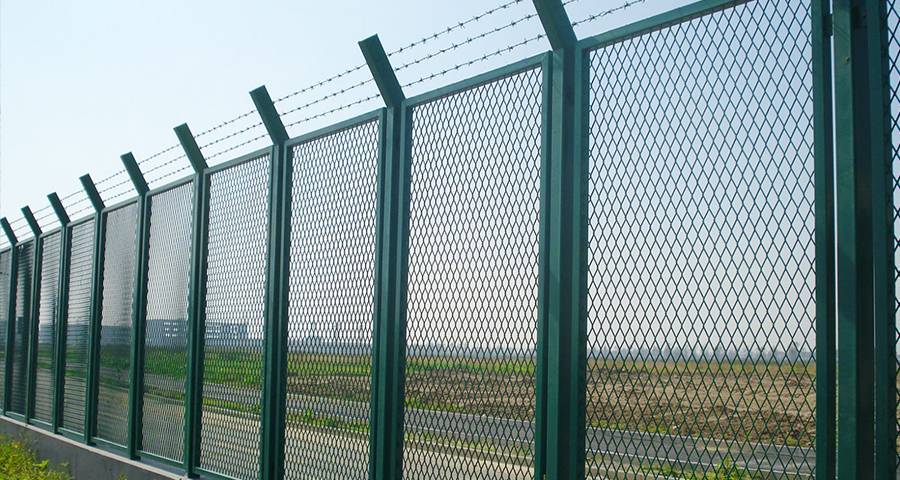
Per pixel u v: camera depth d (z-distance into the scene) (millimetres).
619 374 3119
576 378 3229
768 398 2668
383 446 4016
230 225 5625
